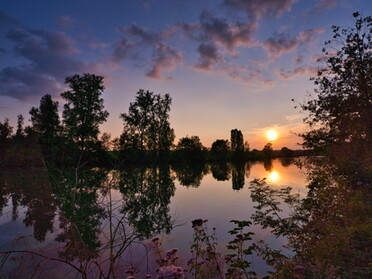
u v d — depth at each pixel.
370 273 2.50
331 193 5.17
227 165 48.66
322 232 4.29
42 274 3.78
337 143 6.37
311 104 7.12
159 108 47.56
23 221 7.36
